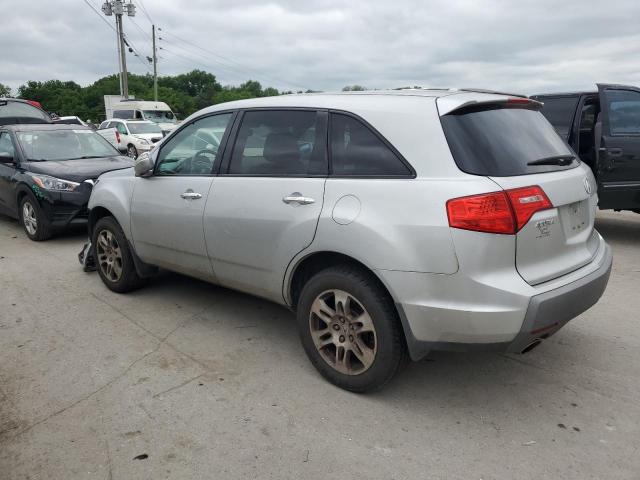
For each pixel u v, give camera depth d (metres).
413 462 2.68
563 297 2.81
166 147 4.41
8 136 8.34
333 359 3.37
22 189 7.47
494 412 3.10
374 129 3.12
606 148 6.46
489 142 2.92
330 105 3.39
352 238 3.02
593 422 2.99
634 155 6.41
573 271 3.06
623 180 6.51
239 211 3.66
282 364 3.70
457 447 2.79
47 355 3.86
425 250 2.79
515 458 2.70
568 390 3.33
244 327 4.33
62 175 7.32
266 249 3.54
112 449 2.80
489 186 2.72
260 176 3.61
